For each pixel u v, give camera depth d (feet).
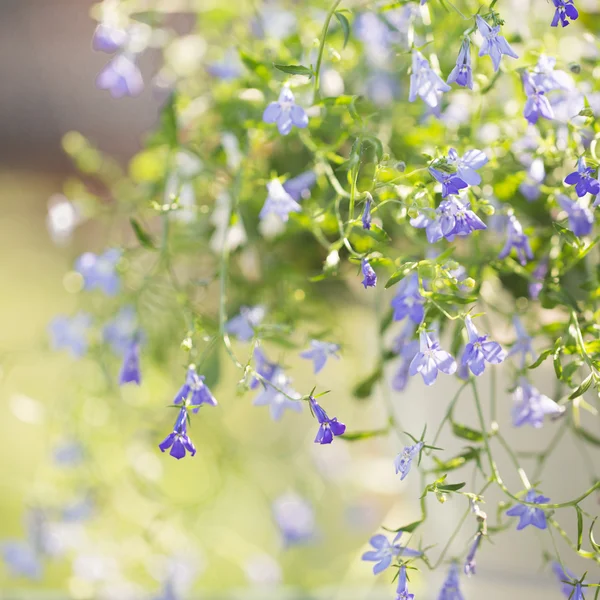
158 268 3.54
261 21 3.68
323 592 4.06
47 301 6.91
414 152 3.49
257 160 3.64
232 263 3.70
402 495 4.32
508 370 3.42
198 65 3.86
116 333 3.72
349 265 3.62
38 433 5.46
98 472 4.03
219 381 3.57
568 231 3.23
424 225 3.19
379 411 3.94
